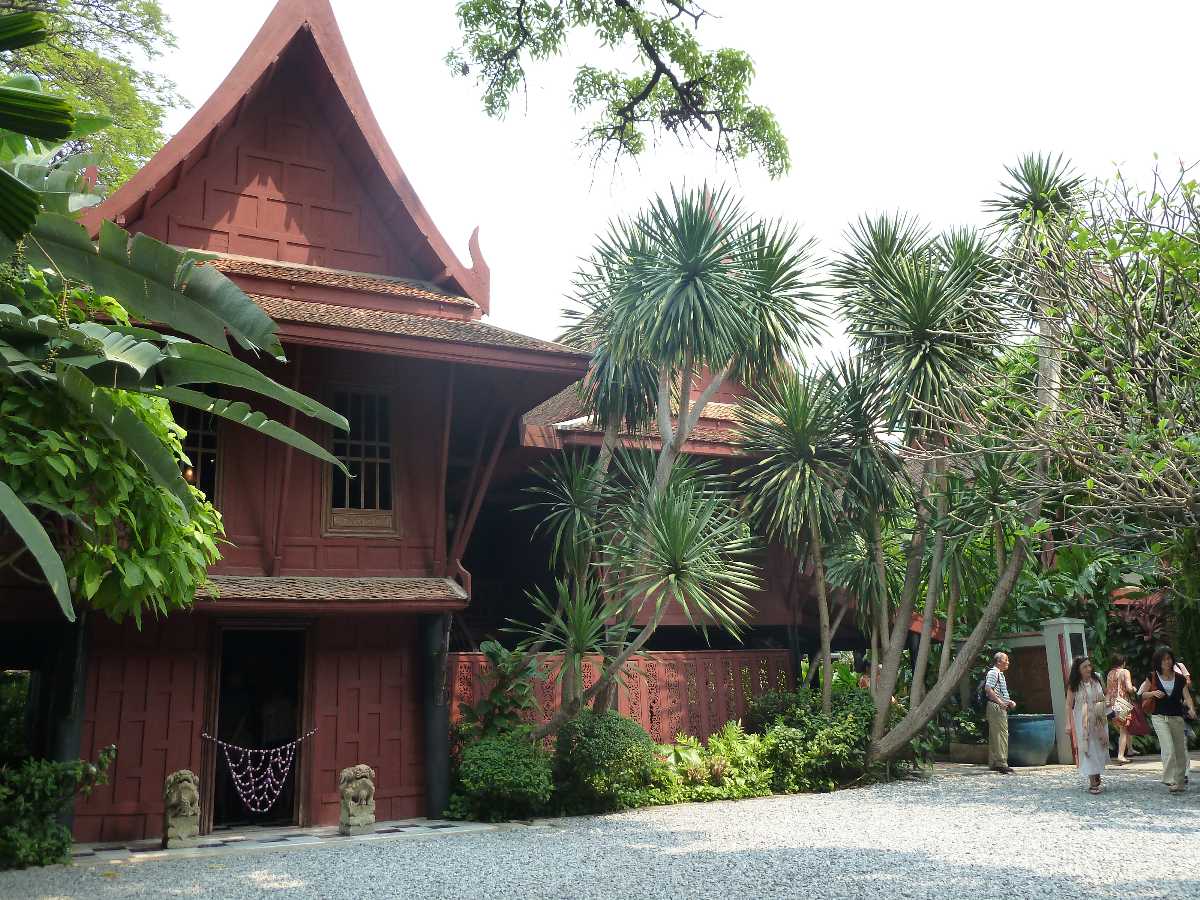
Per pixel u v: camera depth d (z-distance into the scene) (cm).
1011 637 1662
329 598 1081
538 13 1399
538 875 777
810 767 1323
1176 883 675
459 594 1155
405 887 746
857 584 1461
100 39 2381
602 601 1396
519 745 1142
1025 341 1303
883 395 1380
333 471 1196
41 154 697
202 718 1086
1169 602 1642
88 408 622
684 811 1162
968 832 927
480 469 1389
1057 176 1430
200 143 1205
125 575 663
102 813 1016
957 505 1358
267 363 1171
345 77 1297
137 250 582
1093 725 1192
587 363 1218
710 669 1446
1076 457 1061
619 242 1334
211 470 1137
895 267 1363
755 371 1373
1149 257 1066
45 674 1134
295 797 1141
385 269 1354
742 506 1404
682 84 1481
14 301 639
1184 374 1086
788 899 664
